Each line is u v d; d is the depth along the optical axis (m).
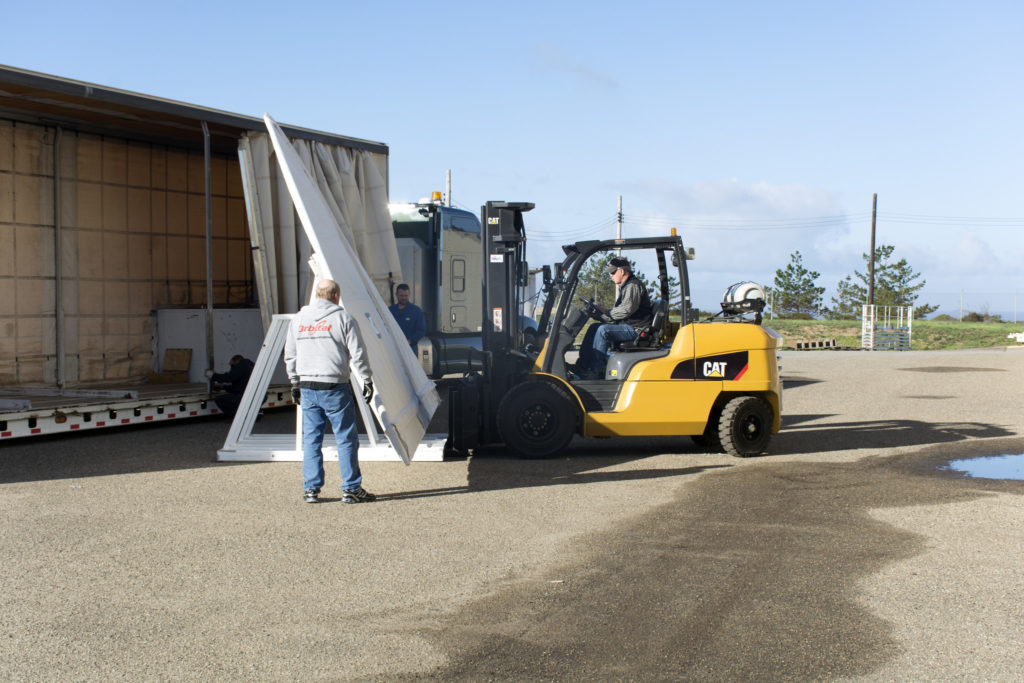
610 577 4.83
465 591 4.60
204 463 8.28
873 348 39.91
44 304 11.05
